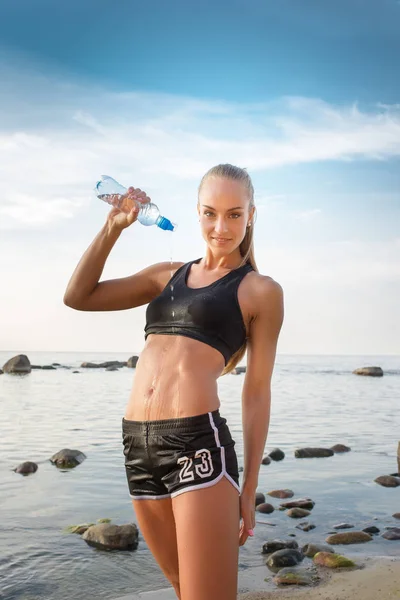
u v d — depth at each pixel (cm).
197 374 252
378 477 724
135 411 259
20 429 1014
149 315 277
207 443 242
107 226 288
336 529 560
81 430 1010
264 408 265
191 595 231
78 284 294
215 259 278
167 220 292
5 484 671
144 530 261
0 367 3650
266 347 267
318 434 1030
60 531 532
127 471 263
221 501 237
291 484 705
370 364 6038
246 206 273
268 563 471
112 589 423
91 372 2870
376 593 407
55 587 425
